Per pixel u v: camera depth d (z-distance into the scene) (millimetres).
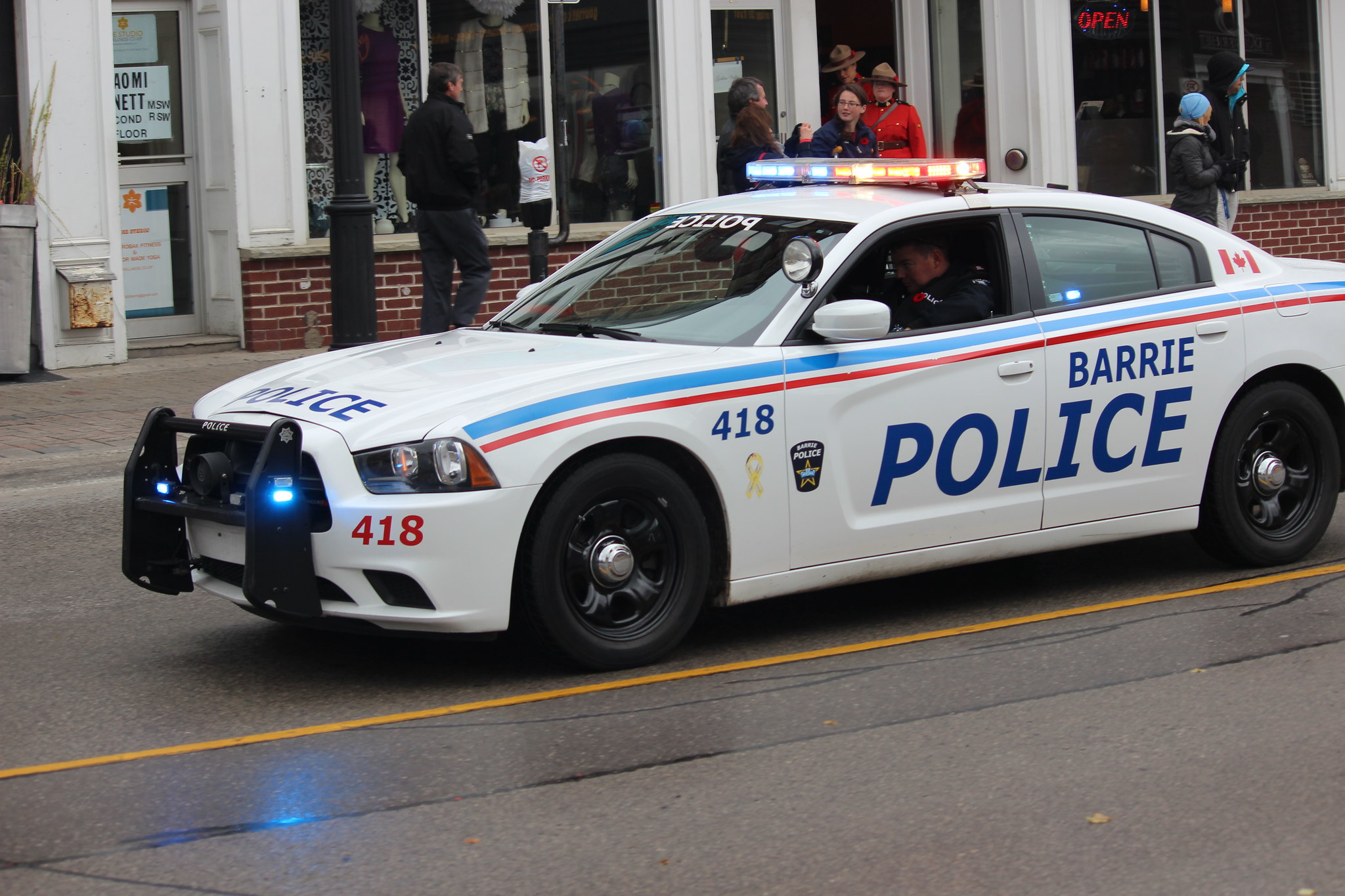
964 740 4852
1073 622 6203
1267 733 4879
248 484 5102
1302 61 19188
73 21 12273
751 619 6355
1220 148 13531
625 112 15234
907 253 6219
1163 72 17984
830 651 5848
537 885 3865
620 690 5395
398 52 13945
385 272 13859
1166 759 4668
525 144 12336
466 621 5172
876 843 4094
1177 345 6477
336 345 11008
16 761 4758
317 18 13500
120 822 4266
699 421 5520
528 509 5223
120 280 12672
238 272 13273
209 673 5652
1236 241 6855
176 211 13492
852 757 4723
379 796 4441
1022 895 3791
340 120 10828
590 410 5328
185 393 11406
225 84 13086
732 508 5625
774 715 5109
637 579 5578
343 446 5172
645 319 6125
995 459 6117
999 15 17047
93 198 12500
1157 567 7098
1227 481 6688
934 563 6082
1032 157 17094
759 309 5902
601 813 4312
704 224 6555
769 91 16453
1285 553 6914
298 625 5398
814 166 6395
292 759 4754
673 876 3912
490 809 4340
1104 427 6344
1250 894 3783
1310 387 6988
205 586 5660
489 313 14453
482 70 14328
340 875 3926
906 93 17875
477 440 5156
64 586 6953
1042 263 6324
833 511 5816
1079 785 4480
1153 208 6684
